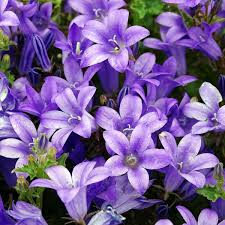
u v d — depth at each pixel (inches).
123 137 9.7
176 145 10.1
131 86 10.8
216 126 10.5
